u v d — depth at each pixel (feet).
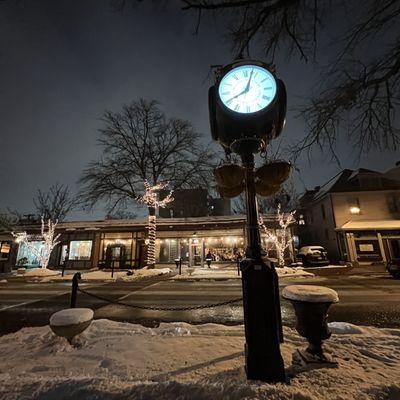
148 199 64.23
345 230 68.90
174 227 72.95
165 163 72.18
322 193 83.05
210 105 10.27
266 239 69.92
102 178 67.87
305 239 93.71
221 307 24.89
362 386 7.47
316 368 8.92
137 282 46.62
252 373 7.91
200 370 9.07
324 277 49.26
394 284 37.42
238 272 53.31
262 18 12.73
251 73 9.98
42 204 89.56
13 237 79.41
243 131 9.73
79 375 9.09
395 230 67.97
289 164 9.55
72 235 77.25
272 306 8.23
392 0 11.35
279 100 9.98
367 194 74.79
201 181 71.41
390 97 12.93
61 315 11.94
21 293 35.17
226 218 72.28
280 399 6.50
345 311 21.86
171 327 15.66
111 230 74.59
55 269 73.20
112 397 6.88
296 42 13.24
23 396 7.09
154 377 8.55
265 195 10.33
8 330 18.16
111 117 70.23
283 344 11.75
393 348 10.98
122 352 10.99
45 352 11.34
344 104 13.52
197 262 71.31
